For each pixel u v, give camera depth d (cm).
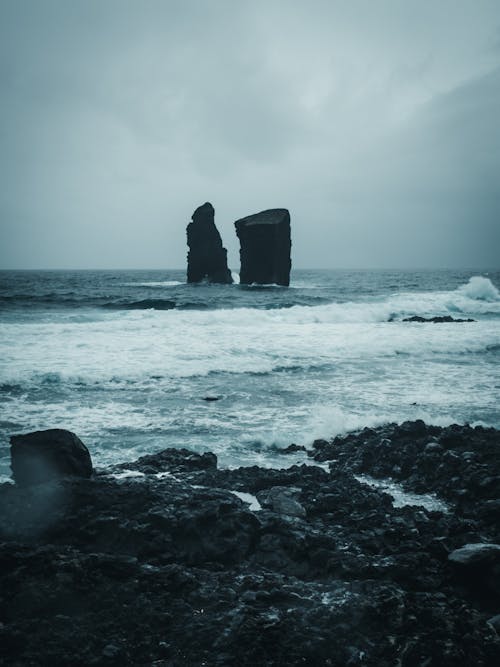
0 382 1440
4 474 827
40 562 508
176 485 723
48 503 619
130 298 4859
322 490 773
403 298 4894
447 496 794
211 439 1041
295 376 1636
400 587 502
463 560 518
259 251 7775
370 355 1998
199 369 1664
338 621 446
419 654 415
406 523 660
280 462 939
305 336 2336
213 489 709
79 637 417
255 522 607
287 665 400
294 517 655
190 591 491
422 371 1734
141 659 405
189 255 8962
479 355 2064
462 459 880
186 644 421
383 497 773
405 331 2597
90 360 1720
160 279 11731
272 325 2747
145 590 487
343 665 405
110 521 591
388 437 1020
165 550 566
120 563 512
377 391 1452
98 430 1079
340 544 596
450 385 1530
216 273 8944
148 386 1472
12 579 480
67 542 575
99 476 753
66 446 712
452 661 410
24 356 1753
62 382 1493
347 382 1562
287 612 455
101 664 395
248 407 1280
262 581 507
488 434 1017
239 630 428
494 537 631
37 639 414
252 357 1870
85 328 2402
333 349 2055
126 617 446
